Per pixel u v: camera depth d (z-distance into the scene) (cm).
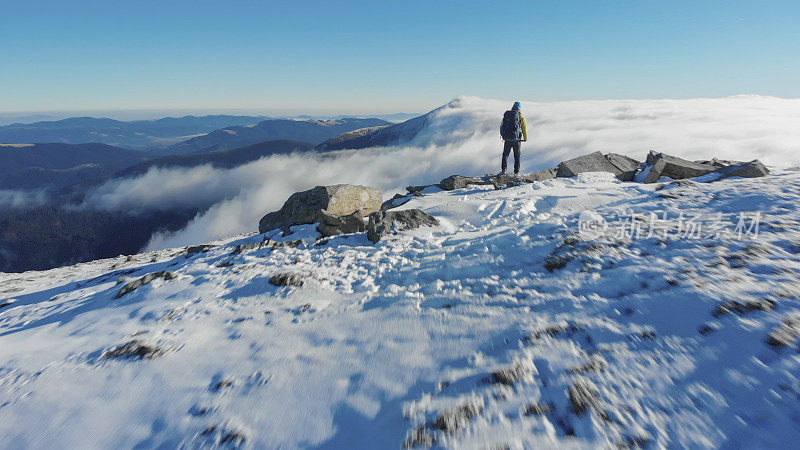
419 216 1016
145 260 1325
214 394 394
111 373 449
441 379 374
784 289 396
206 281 743
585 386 322
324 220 1072
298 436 327
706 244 573
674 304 413
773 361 299
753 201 765
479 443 285
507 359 385
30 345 562
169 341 514
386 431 317
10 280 1294
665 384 308
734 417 264
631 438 265
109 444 339
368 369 413
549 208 1016
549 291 525
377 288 653
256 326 548
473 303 532
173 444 331
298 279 696
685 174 1266
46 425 368
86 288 905
